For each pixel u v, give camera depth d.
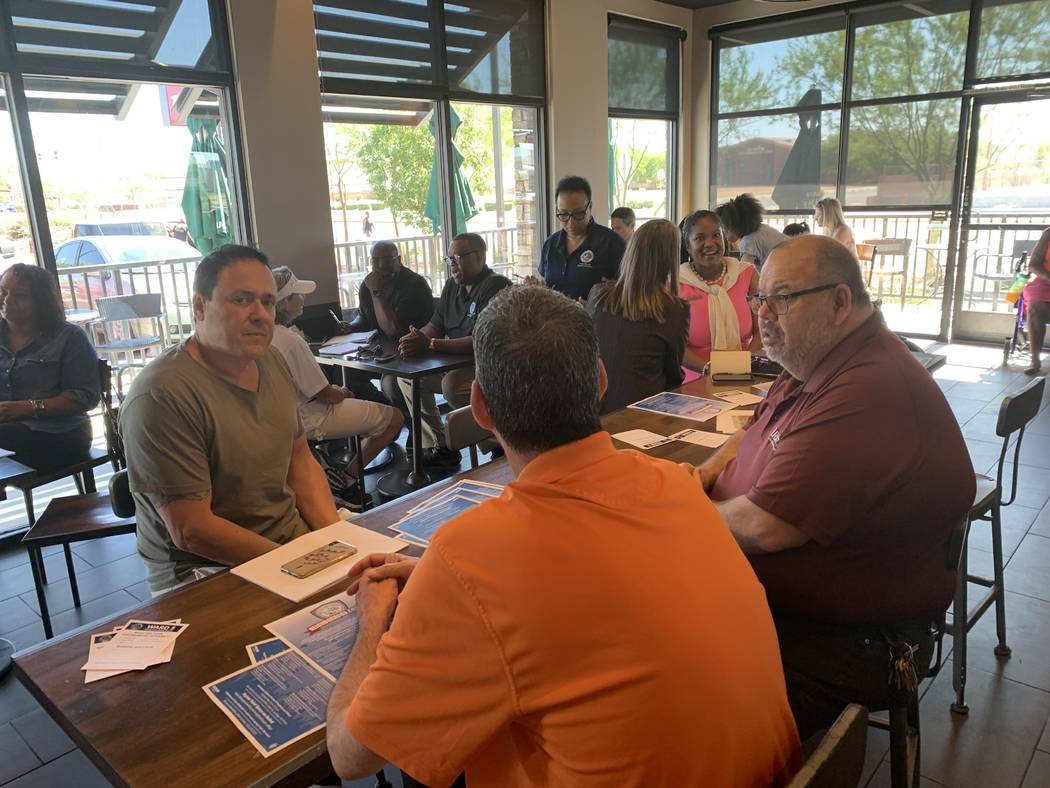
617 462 0.84
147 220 4.29
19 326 3.12
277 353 1.90
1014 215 6.15
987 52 5.98
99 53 3.89
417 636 0.77
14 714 2.15
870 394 1.26
